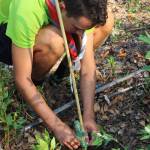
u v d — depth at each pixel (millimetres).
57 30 1760
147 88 2047
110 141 1833
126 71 2152
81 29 1634
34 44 1786
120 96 2025
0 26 1882
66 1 1547
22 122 1870
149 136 1626
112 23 1983
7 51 1937
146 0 2709
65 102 2035
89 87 1859
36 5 1665
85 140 1741
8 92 2037
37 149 1700
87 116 1803
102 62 2217
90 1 1503
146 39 1685
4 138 1887
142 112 1952
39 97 1747
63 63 2023
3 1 1834
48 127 1782
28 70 1743
